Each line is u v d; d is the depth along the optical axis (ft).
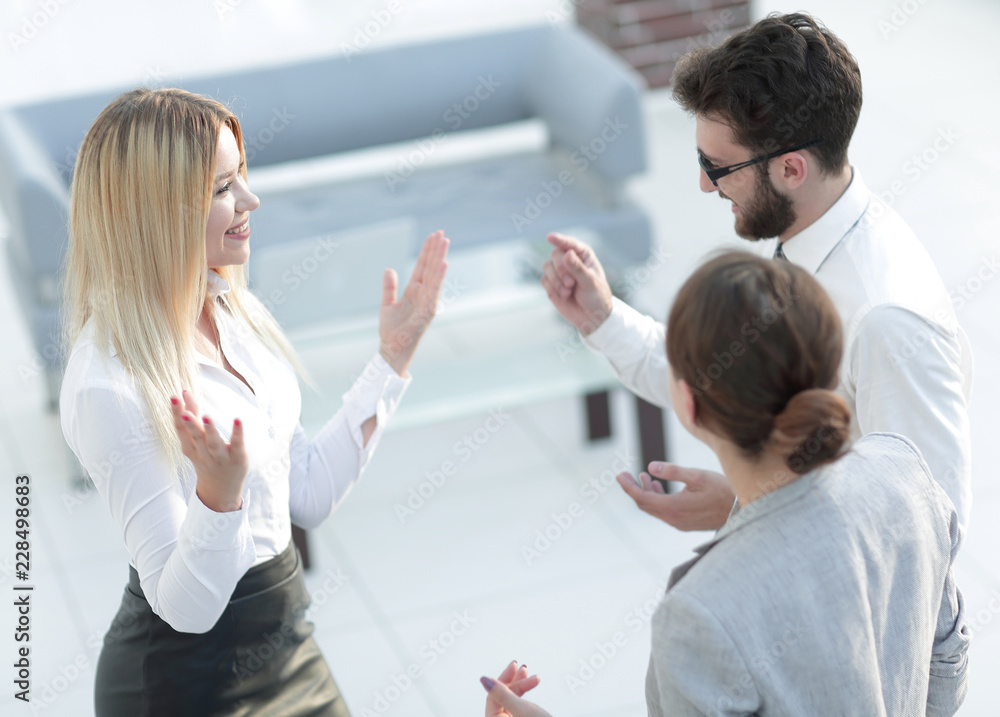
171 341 6.17
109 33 24.18
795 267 4.40
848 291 6.33
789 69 6.10
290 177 20.70
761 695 4.39
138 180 5.97
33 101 16.79
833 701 4.47
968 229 19.20
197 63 24.94
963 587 11.84
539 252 16.30
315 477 7.47
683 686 4.37
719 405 4.40
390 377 7.53
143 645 6.53
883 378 6.13
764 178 6.40
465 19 26.81
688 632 4.37
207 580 5.74
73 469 14.56
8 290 19.83
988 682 10.69
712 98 6.30
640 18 25.44
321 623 12.21
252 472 6.56
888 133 23.13
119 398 5.95
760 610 4.35
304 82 17.81
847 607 4.46
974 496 13.25
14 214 14.39
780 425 4.28
